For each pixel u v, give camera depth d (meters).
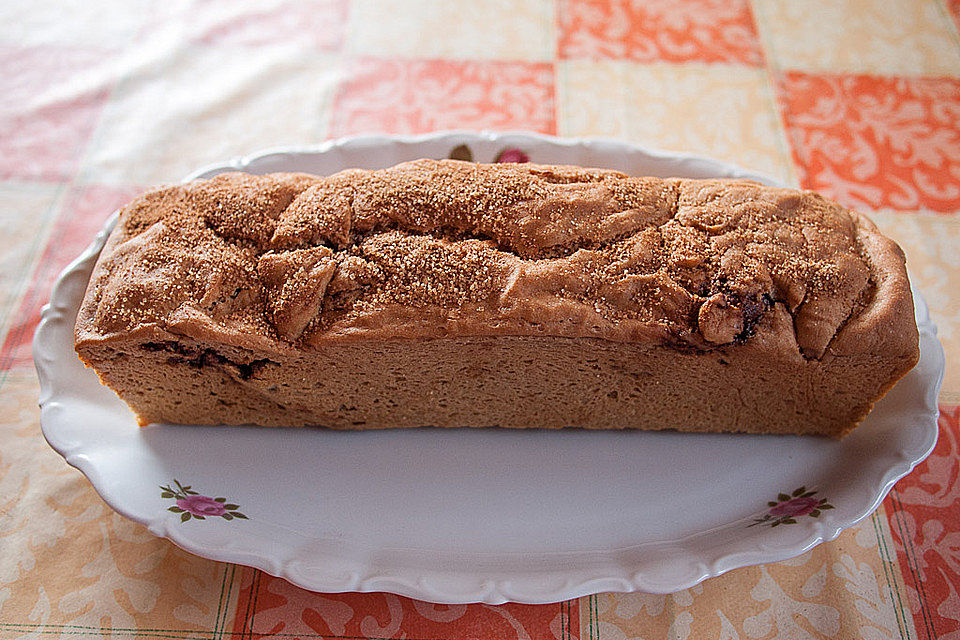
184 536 0.35
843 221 0.39
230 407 0.39
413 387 0.39
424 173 0.39
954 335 0.44
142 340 0.36
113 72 0.55
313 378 0.38
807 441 0.40
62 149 0.51
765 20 0.58
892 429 0.38
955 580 0.37
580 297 0.36
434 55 0.56
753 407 0.39
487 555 0.37
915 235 0.48
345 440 0.40
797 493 0.38
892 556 0.37
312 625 0.36
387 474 0.39
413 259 0.37
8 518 0.38
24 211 0.48
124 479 0.37
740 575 0.37
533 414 0.40
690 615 0.36
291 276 0.37
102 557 0.37
